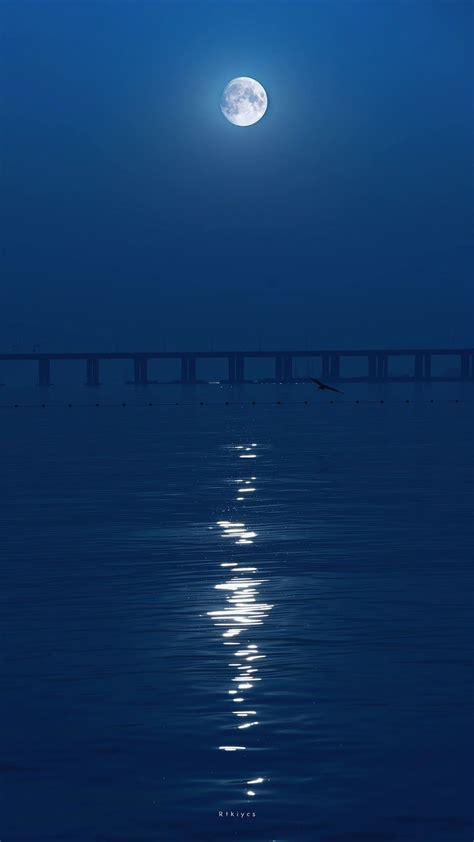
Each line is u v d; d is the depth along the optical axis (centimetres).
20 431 16012
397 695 2348
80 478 8038
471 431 14738
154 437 13875
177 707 2278
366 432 14662
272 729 2139
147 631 2967
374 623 3045
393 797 1814
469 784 1864
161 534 4984
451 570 3934
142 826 1722
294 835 1686
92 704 2305
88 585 3684
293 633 2927
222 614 3186
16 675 2531
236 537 4862
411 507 5984
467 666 2575
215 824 1727
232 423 18125
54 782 1892
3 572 3969
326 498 6500
